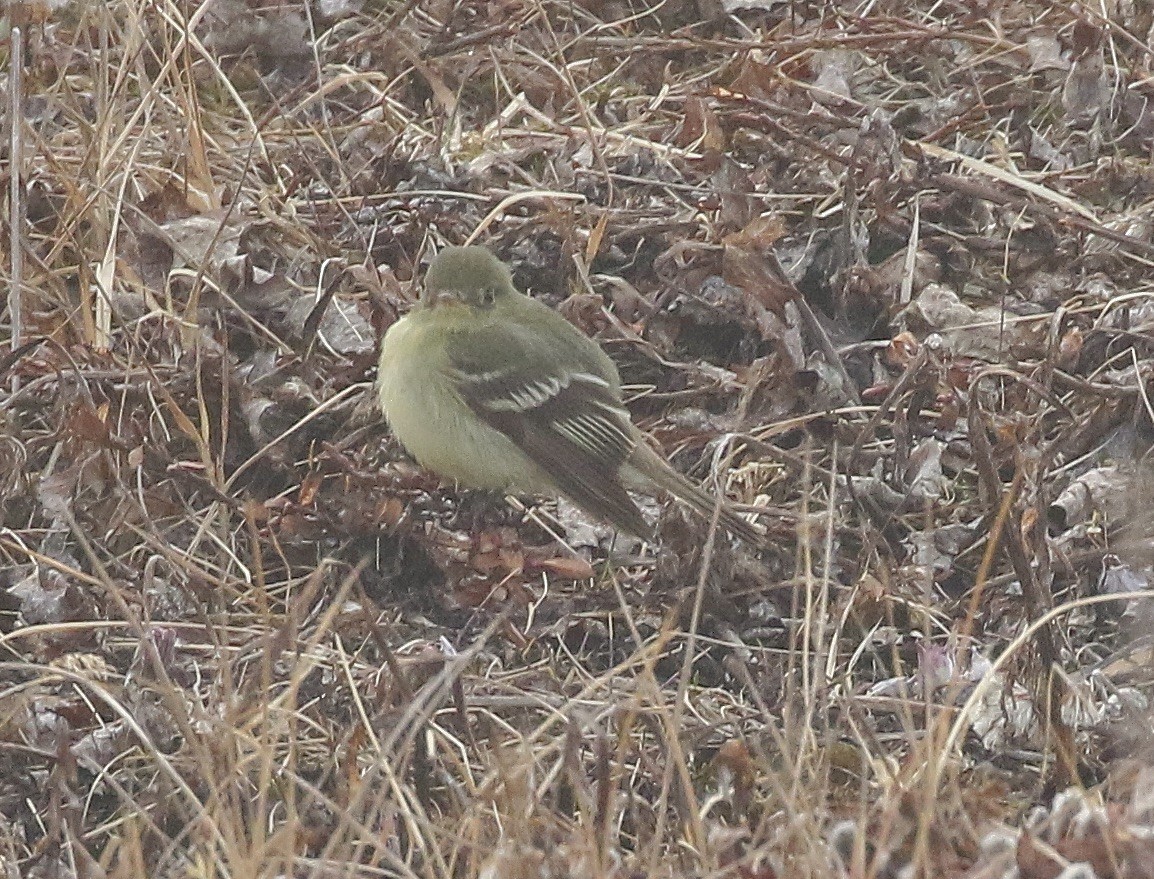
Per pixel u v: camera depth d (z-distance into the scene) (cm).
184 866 855
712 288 1348
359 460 1218
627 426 1159
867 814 850
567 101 1562
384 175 1451
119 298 1333
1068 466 1223
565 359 1162
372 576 1157
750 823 930
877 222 1398
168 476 1180
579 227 1404
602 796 891
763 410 1267
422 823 861
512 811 842
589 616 1134
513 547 1134
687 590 1084
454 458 1166
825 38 1576
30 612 1106
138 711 1004
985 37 1586
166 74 1512
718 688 1081
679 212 1411
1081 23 1520
